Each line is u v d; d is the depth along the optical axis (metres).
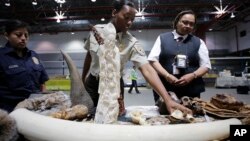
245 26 11.22
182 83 1.44
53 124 0.79
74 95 1.03
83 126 0.76
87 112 0.96
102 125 0.76
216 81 8.55
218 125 0.81
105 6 8.38
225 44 13.04
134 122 0.89
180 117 0.88
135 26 11.16
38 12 8.66
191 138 0.73
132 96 6.58
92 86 1.13
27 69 1.34
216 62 10.89
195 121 0.89
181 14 1.57
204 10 9.09
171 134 0.72
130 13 1.00
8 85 1.27
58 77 9.10
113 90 0.88
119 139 0.71
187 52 1.56
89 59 1.18
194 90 1.51
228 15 10.28
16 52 1.33
